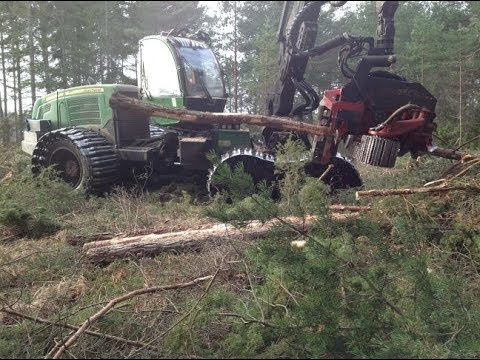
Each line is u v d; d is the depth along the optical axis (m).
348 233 2.98
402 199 4.54
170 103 7.39
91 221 5.80
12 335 2.97
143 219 5.62
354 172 6.72
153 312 3.19
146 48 7.34
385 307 2.71
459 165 5.31
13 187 6.58
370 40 6.28
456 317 2.70
